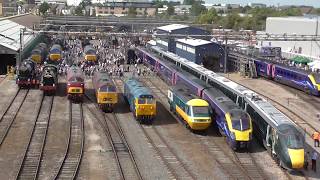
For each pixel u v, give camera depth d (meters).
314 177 35.56
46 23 135.62
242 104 47.75
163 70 77.00
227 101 45.78
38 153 38.47
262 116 42.06
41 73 66.31
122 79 78.12
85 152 39.09
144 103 48.19
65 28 132.12
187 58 97.75
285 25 118.50
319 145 43.50
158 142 42.66
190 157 38.75
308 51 111.00
